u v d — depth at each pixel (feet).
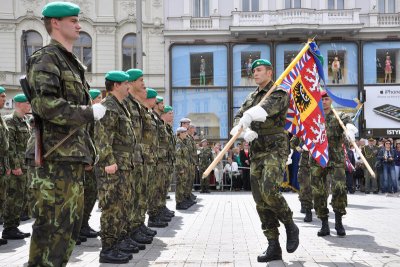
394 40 92.32
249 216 38.52
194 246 24.89
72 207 12.97
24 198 29.32
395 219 35.63
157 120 32.89
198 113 93.50
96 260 21.52
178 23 93.86
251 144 21.13
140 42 58.49
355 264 20.01
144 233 27.27
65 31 13.61
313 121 23.82
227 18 93.86
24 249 24.85
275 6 93.20
